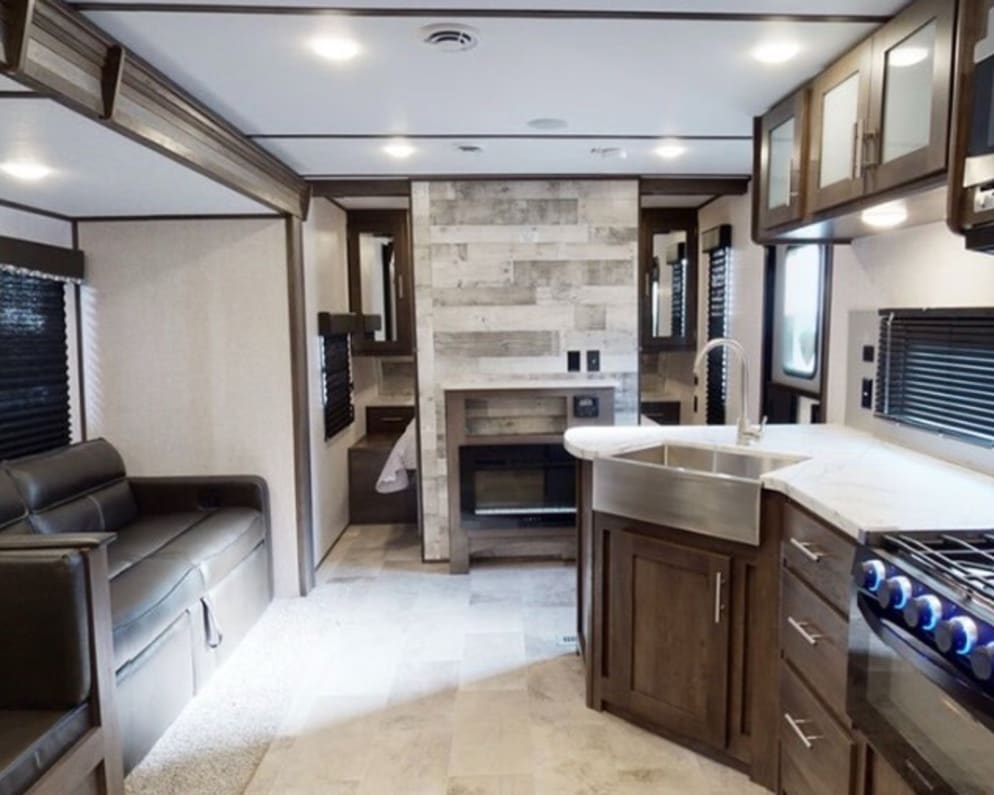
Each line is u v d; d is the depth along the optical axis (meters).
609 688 2.71
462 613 3.72
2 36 1.60
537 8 1.94
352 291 5.57
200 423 3.94
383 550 4.76
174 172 2.76
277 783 2.39
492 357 4.41
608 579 2.66
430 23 2.01
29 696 1.98
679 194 4.40
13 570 1.96
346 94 2.63
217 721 2.76
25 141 2.29
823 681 1.92
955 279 2.37
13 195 3.18
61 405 3.74
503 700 2.86
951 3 1.68
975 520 1.72
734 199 4.69
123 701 2.38
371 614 3.73
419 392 4.42
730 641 2.33
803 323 3.73
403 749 2.56
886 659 1.57
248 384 3.92
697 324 5.50
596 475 2.64
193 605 2.92
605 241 4.36
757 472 2.72
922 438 2.54
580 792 2.30
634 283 4.39
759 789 2.29
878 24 2.03
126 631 2.38
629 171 4.19
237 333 3.89
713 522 2.32
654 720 2.58
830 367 3.28
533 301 4.38
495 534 4.28
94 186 3.01
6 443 3.31
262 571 3.79
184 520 3.56
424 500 4.48
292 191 3.88
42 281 3.56
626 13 1.97
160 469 3.96
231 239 3.85
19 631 1.97
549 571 4.32
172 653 2.73
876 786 1.66
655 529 2.50
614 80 2.52
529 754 2.51
